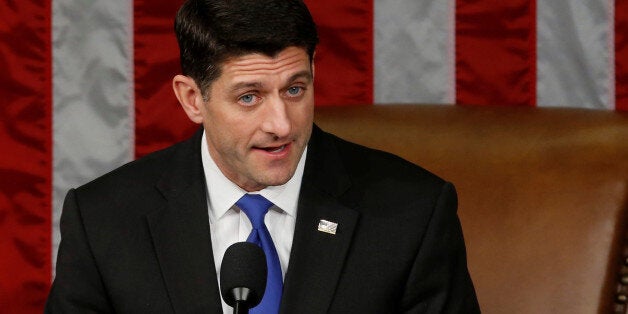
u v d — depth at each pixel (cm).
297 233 672
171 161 713
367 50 973
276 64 588
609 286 712
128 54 977
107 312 679
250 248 543
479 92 970
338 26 972
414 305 675
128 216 686
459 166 764
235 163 626
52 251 984
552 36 961
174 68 977
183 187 691
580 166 740
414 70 973
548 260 725
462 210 750
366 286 664
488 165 759
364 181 700
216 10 591
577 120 762
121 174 713
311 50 602
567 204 732
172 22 975
